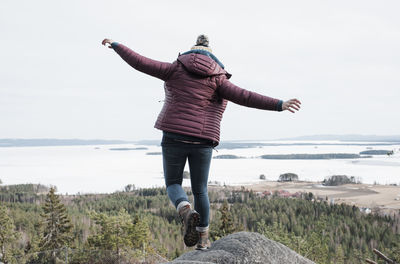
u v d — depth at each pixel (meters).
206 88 2.84
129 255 40.50
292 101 2.65
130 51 2.87
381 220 130.75
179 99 2.86
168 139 2.93
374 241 101.19
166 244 90.44
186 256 3.24
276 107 2.71
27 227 99.38
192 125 2.83
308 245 30.42
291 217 130.25
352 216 135.25
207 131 2.87
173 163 2.95
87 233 91.12
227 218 37.97
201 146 2.90
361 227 117.44
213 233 37.31
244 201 186.38
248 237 3.45
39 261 50.31
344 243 97.75
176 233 103.31
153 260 41.78
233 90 2.84
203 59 2.83
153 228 106.19
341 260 55.81
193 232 2.81
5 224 53.06
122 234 40.78
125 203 184.62
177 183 3.03
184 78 2.85
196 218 2.79
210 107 2.90
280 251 3.46
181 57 2.90
